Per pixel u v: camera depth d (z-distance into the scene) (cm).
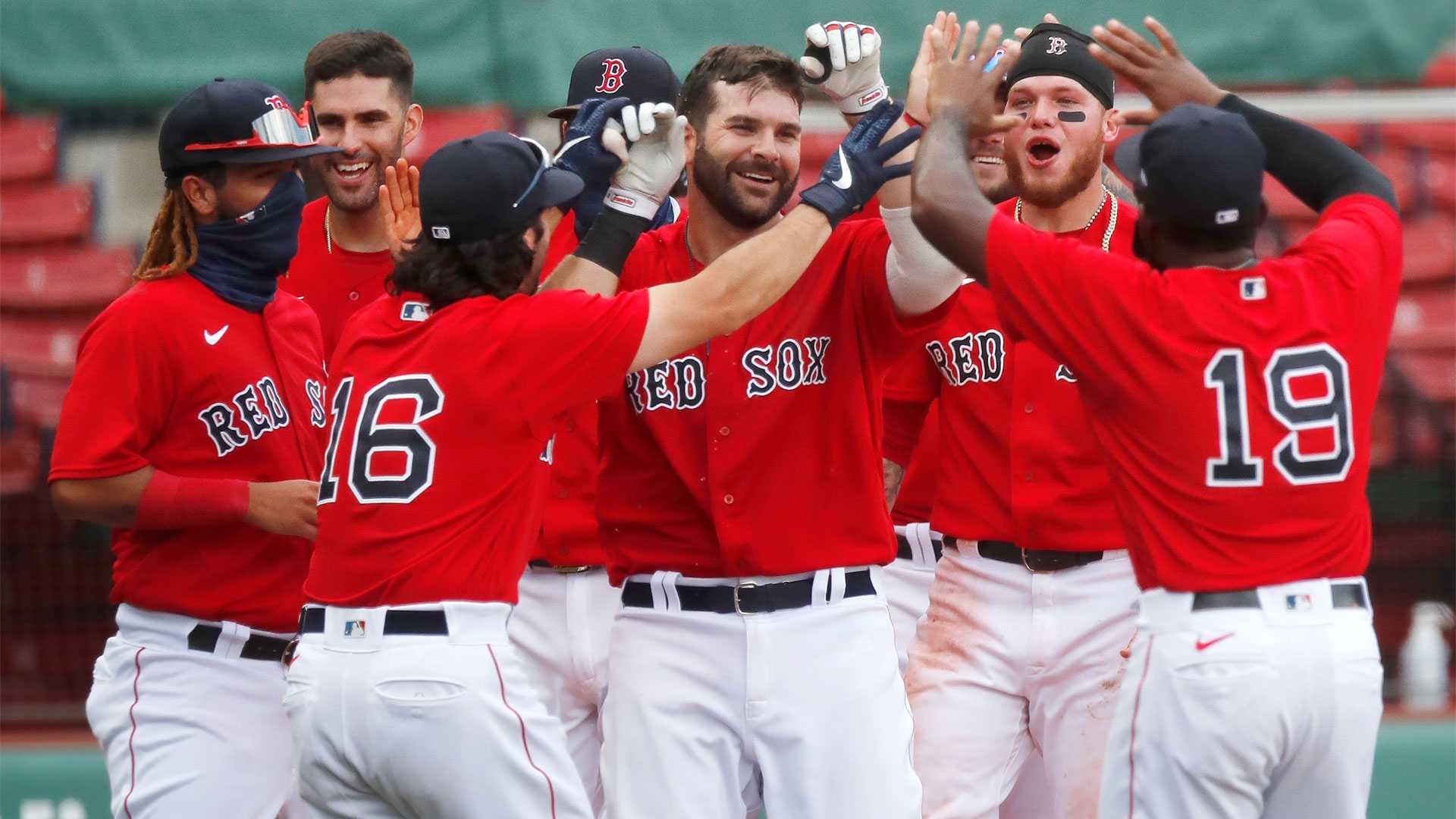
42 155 2622
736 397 1347
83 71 2172
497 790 1249
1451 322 2553
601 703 1680
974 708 1567
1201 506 1177
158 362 1419
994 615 1562
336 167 1725
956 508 1581
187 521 1406
